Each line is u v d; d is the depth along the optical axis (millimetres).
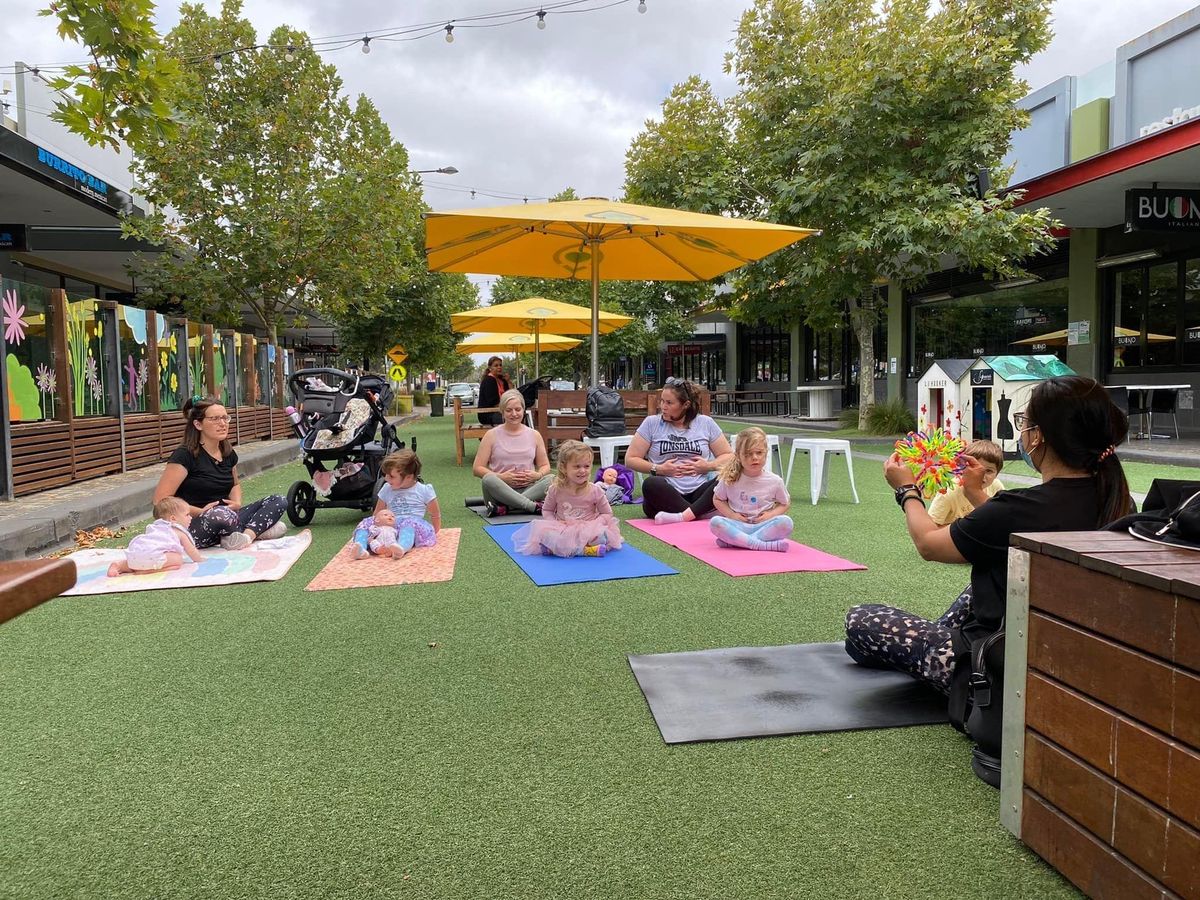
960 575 4305
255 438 13938
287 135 14758
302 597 4004
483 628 3439
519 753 2271
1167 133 9266
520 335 16484
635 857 1765
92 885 1695
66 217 12969
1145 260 12711
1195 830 1321
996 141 11562
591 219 6812
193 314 15406
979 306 16844
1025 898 1607
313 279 15164
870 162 11898
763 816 1928
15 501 6434
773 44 12781
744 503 5238
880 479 8461
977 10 11516
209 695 2738
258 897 1642
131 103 3740
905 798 2002
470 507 6969
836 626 3418
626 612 3658
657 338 23609
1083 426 1959
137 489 6992
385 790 2076
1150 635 1412
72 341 7637
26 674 2961
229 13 14812
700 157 14750
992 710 2039
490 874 1710
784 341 25219
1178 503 1746
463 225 7031
